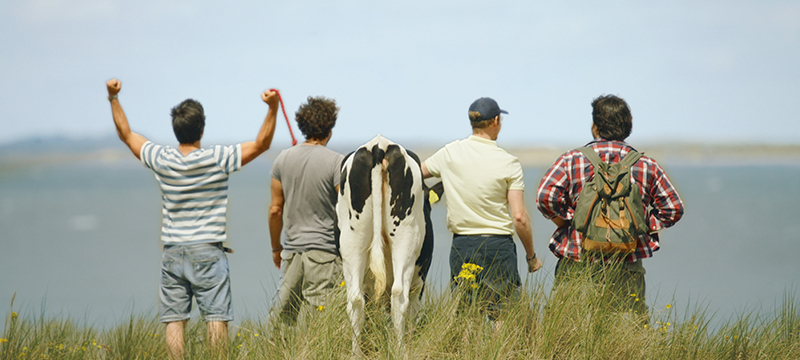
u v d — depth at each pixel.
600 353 4.36
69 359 5.00
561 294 4.69
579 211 4.73
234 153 4.78
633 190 4.67
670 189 4.84
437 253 26.92
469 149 4.99
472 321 4.60
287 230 5.36
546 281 4.98
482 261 4.93
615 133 4.93
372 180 4.50
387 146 4.58
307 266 5.23
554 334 4.48
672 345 4.57
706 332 4.85
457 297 4.69
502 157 4.92
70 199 133.38
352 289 4.51
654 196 4.89
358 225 4.57
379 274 4.50
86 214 93.00
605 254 4.83
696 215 77.12
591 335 4.46
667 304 5.25
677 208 4.80
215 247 4.82
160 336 5.68
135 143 4.88
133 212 95.38
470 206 4.95
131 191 160.12
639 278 4.96
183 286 4.90
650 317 4.97
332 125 5.32
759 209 85.75
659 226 4.93
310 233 5.23
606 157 4.89
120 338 5.55
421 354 4.32
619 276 4.91
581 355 4.35
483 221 4.94
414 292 4.98
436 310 4.76
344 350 4.45
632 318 4.74
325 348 4.34
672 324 4.87
